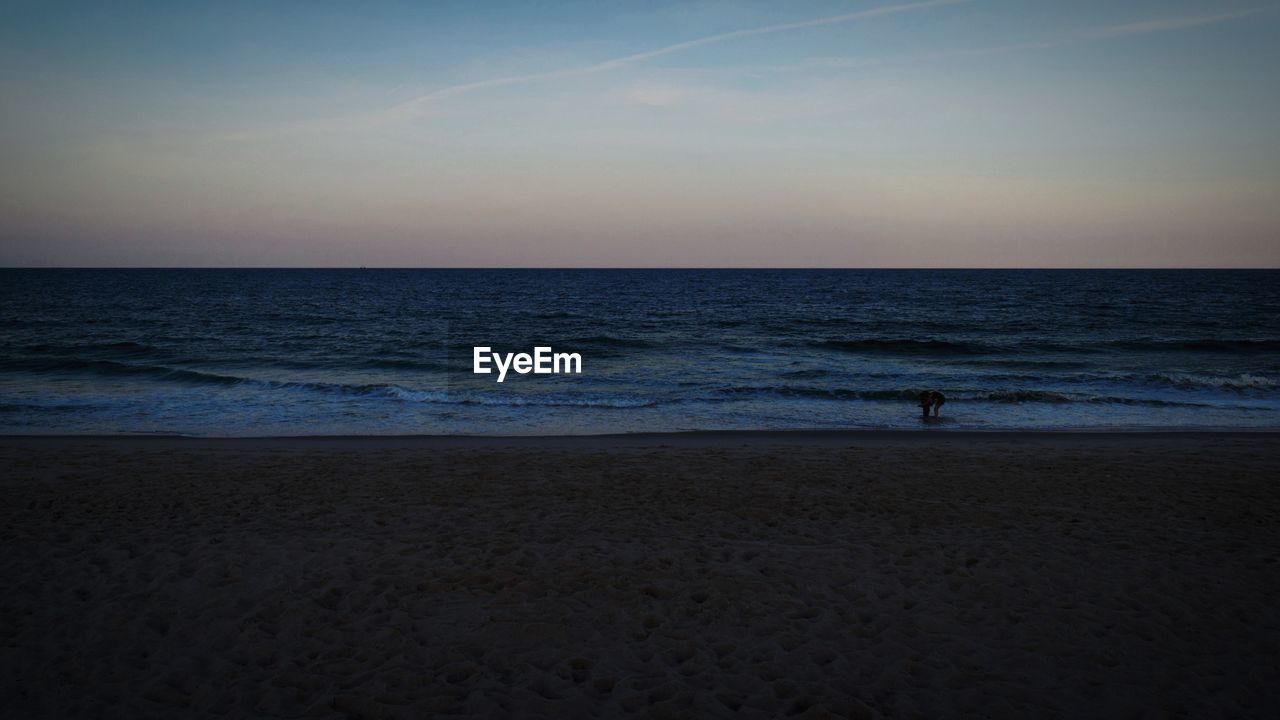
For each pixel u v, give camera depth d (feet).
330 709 12.44
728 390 58.49
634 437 40.88
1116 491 27.84
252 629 15.37
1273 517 24.35
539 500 26.12
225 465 31.83
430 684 13.30
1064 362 82.74
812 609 16.71
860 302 209.46
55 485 27.68
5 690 12.84
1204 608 16.84
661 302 211.82
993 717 12.44
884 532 22.54
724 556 20.17
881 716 12.40
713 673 13.82
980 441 39.37
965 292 267.18
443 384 64.90
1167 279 428.56
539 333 118.32
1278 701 12.95
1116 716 12.50
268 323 134.31
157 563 19.08
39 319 137.59
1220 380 61.93
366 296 235.61
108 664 13.85
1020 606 16.98
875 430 43.09
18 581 17.83
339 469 31.17
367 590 17.47
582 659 14.28
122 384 61.72
